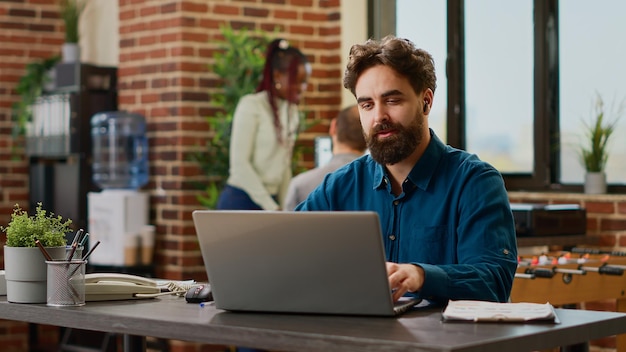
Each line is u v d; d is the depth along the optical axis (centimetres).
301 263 271
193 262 700
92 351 718
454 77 712
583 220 605
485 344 231
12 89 811
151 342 702
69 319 293
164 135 709
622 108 629
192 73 701
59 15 828
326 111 761
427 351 226
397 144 309
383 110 309
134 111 735
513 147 684
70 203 763
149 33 721
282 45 658
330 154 690
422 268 287
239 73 693
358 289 268
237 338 255
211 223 277
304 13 753
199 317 274
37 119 784
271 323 261
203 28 705
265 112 655
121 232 703
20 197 811
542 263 500
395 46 307
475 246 308
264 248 273
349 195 340
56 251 313
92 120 746
